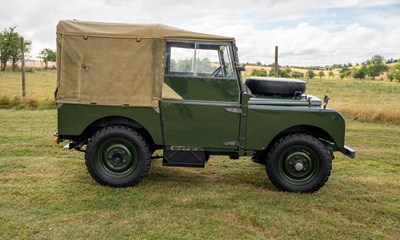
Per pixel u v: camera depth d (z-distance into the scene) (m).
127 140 5.39
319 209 4.95
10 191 5.14
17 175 5.88
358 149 8.57
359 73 73.44
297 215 4.69
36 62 62.41
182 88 5.28
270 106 5.38
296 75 37.16
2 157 6.84
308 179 5.52
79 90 5.25
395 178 6.40
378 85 52.03
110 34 5.16
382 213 4.91
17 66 54.72
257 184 5.93
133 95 5.27
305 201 5.16
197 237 3.99
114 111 5.30
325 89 39.62
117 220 4.36
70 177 5.85
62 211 4.56
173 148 5.41
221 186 5.71
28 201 4.82
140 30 5.17
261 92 5.75
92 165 5.40
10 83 28.02
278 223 4.40
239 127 5.35
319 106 5.52
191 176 6.21
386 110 12.49
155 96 5.28
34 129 9.38
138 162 5.43
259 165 6.97
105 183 5.44
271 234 4.16
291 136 5.47
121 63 5.21
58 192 5.16
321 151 5.38
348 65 88.94
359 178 6.36
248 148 5.39
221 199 5.09
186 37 5.19
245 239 4.00
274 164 5.47
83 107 5.29
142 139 5.42
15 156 6.95
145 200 4.97
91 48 5.19
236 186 5.76
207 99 5.30
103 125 5.52
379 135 10.23
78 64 5.21
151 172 6.33
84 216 4.43
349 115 12.91
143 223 4.28
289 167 5.50
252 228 4.28
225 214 4.62
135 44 5.19
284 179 5.53
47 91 18.30
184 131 5.35
